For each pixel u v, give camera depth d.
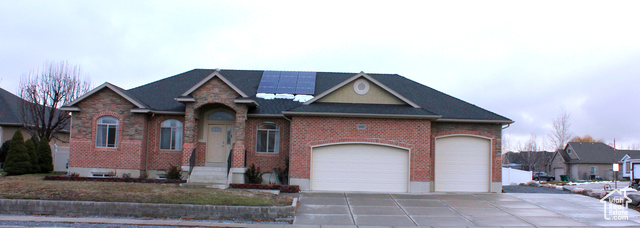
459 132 22.31
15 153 24.38
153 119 23.14
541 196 20.44
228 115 23.44
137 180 20.91
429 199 19.27
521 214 16.22
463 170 22.23
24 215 14.60
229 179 21.09
